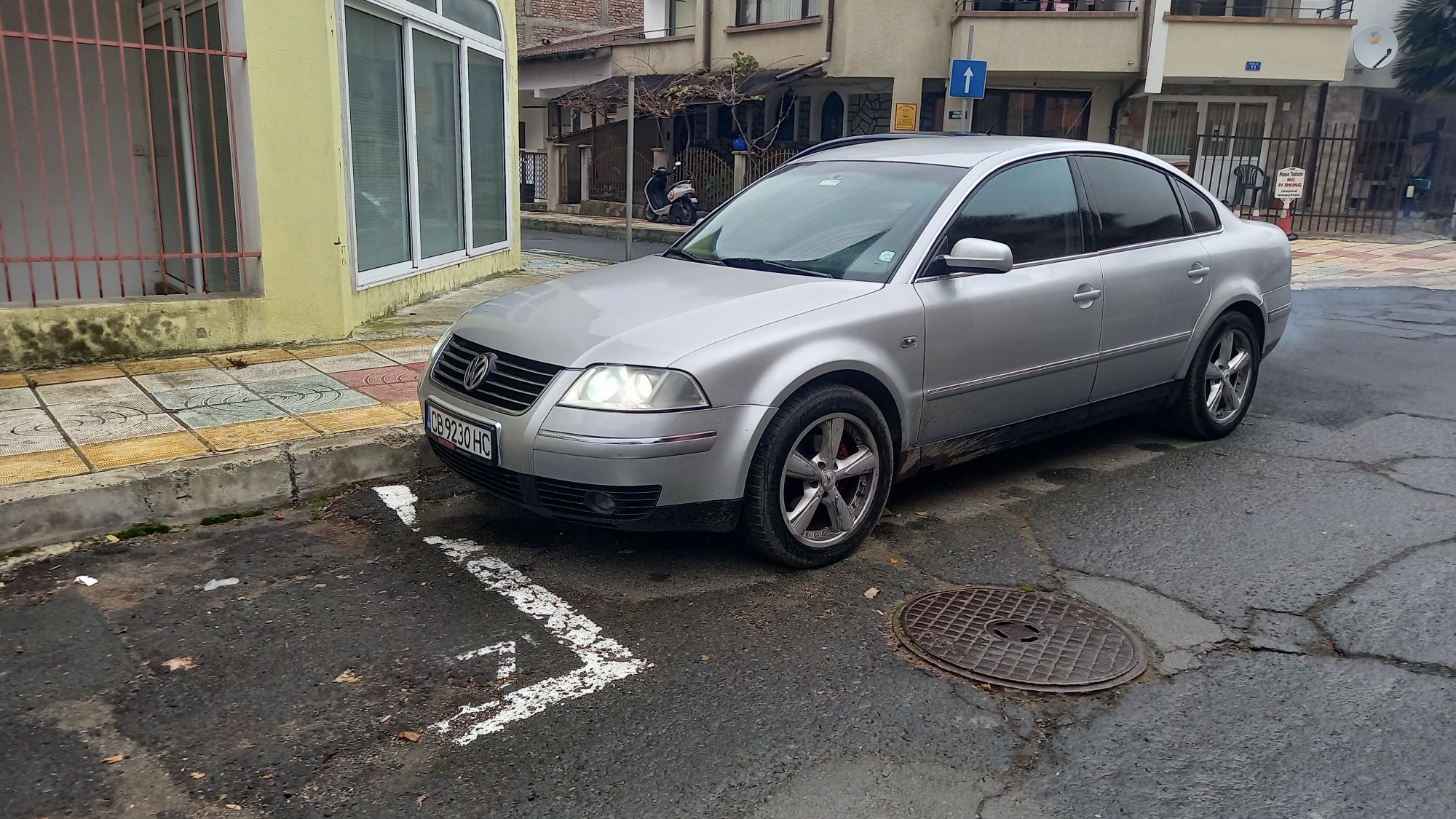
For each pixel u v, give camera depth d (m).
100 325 6.48
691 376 3.78
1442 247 15.77
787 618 3.80
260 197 6.84
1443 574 4.14
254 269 7.05
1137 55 17.69
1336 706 3.21
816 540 4.20
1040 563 4.30
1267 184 19.52
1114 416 5.50
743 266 4.82
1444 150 19.47
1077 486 5.25
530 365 4.01
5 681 3.32
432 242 9.50
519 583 4.08
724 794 2.80
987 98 19.56
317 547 4.42
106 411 5.53
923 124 19.58
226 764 2.92
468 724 3.12
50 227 6.45
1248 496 5.07
